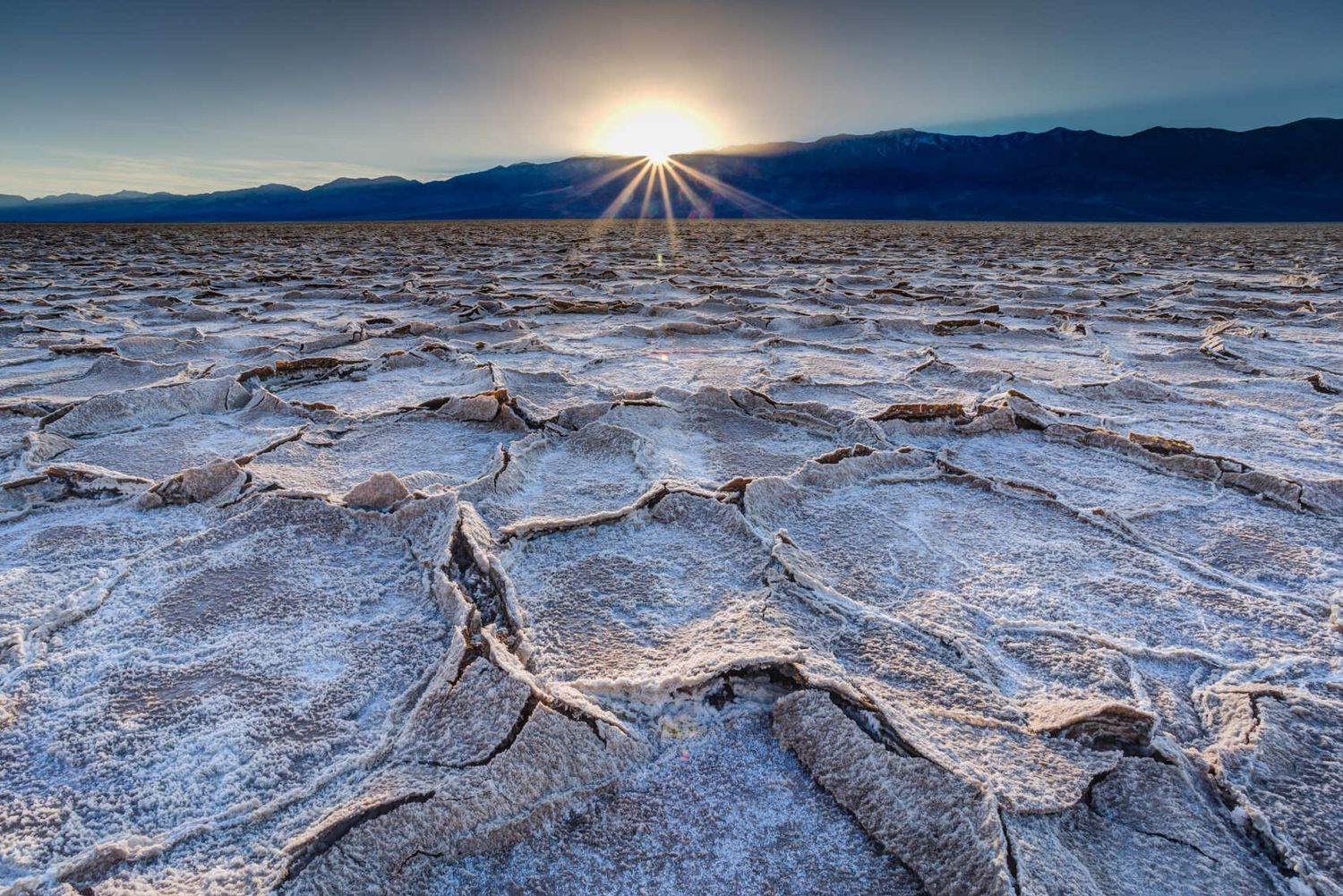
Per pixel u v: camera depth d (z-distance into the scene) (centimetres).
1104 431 298
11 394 381
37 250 1567
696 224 4384
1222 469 260
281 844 109
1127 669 151
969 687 143
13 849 108
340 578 188
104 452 289
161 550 201
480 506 231
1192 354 482
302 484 251
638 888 103
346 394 387
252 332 574
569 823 114
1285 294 806
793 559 191
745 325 622
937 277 1012
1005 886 96
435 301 748
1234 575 194
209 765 124
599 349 526
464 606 167
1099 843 109
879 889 103
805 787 121
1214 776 121
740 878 105
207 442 305
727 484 234
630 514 221
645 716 135
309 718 136
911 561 200
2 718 134
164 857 107
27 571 188
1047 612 175
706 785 121
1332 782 120
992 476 265
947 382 412
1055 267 1166
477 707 132
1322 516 229
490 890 103
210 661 152
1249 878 104
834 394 390
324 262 1269
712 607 174
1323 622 170
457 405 334
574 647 157
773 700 139
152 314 662
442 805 112
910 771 116
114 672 149
